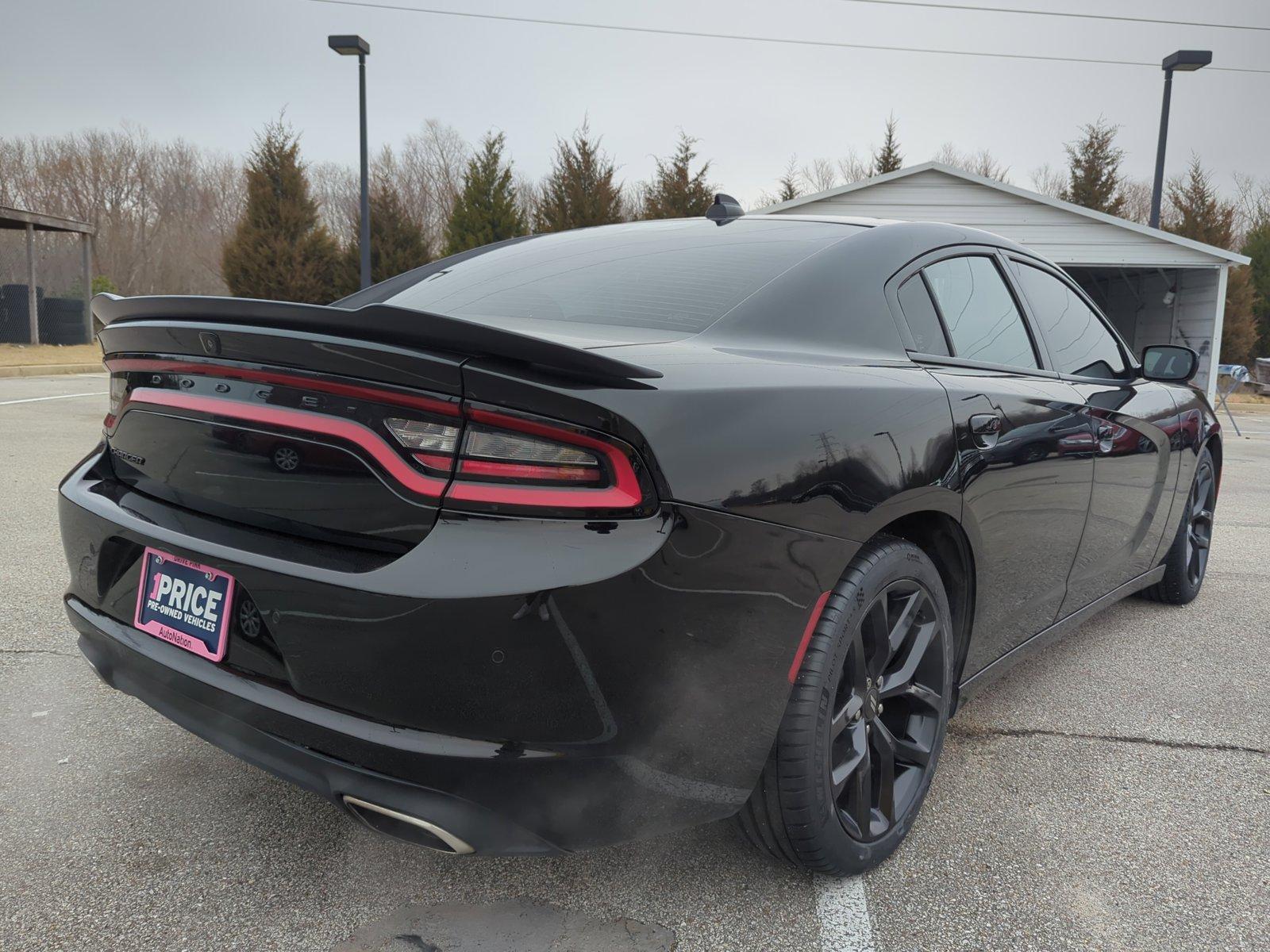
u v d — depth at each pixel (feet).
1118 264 53.11
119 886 5.64
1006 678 9.73
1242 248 90.43
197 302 4.87
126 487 5.91
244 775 7.07
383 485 4.52
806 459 4.99
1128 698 9.17
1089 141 101.91
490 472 4.32
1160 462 10.07
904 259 7.07
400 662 4.36
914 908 5.66
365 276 51.52
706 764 4.88
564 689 4.33
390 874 5.87
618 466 4.32
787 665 5.05
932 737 6.50
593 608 4.25
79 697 8.32
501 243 8.56
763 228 7.50
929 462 5.84
